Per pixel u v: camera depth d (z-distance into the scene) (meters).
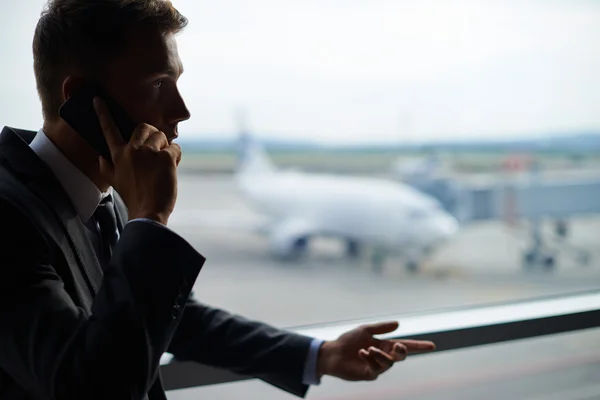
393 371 3.50
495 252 12.44
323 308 9.39
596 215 12.17
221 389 2.26
